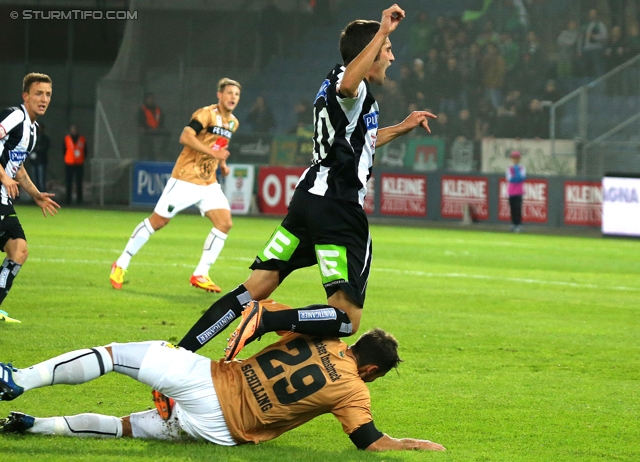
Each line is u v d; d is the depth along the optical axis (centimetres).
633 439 1031
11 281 1561
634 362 1477
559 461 938
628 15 5341
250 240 3516
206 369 920
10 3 6197
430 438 1015
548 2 5447
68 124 6169
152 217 2052
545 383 1310
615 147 5000
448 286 2370
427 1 5738
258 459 881
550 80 5356
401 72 5503
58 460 851
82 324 1593
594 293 2352
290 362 928
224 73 5875
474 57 5438
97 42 6303
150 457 871
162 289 2081
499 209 4919
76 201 5616
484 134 5291
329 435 1013
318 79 5803
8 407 1060
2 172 1487
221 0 5866
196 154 2047
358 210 1050
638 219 4306
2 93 6297
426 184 5075
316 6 5916
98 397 1126
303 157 5394
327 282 1052
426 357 1465
